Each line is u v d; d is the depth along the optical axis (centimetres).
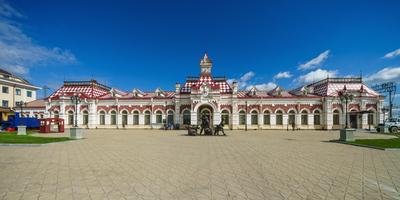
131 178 920
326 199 702
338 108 5181
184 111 5419
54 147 1823
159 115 5556
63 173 991
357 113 4988
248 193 753
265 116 5375
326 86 5469
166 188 800
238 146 1975
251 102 5391
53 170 1042
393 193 756
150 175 969
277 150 1728
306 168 1111
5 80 6391
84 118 5675
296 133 3972
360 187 818
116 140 2484
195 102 5172
